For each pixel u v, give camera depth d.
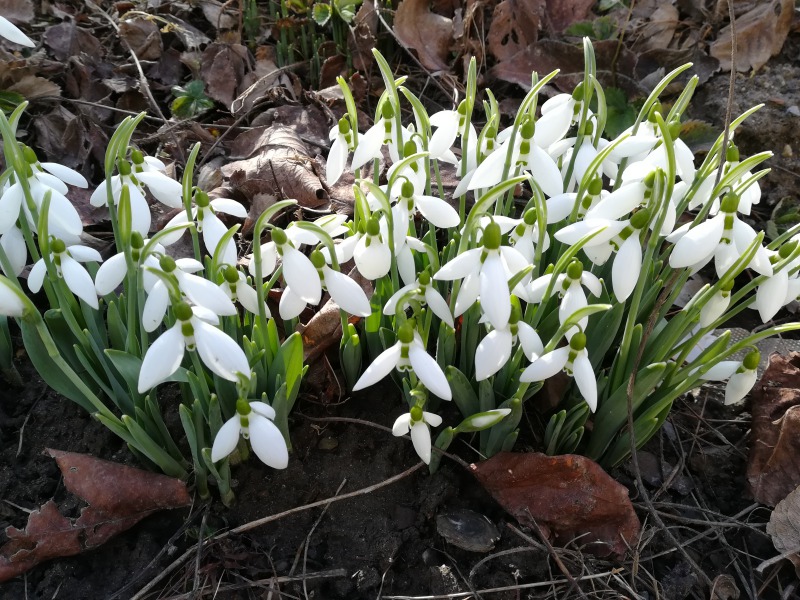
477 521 0.29
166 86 0.53
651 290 0.29
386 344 0.30
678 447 0.34
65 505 0.30
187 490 0.29
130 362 0.26
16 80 0.46
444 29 0.55
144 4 0.58
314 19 0.53
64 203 0.26
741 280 0.43
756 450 0.33
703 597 0.29
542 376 0.23
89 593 0.28
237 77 0.53
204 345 0.22
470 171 0.29
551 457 0.28
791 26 0.51
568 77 0.53
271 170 0.43
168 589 0.27
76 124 0.45
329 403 0.33
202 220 0.26
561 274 0.25
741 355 0.38
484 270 0.22
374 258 0.25
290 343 0.26
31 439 0.32
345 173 0.44
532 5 0.55
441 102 0.53
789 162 0.48
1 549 0.29
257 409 0.23
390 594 0.28
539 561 0.29
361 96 0.52
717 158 0.26
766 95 0.49
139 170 0.27
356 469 0.31
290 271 0.24
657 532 0.30
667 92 0.52
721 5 0.55
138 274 0.26
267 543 0.29
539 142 0.27
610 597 0.28
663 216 0.23
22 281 0.38
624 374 0.29
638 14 0.59
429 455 0.25
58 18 0.55
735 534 0.31
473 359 0.30
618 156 0.27
